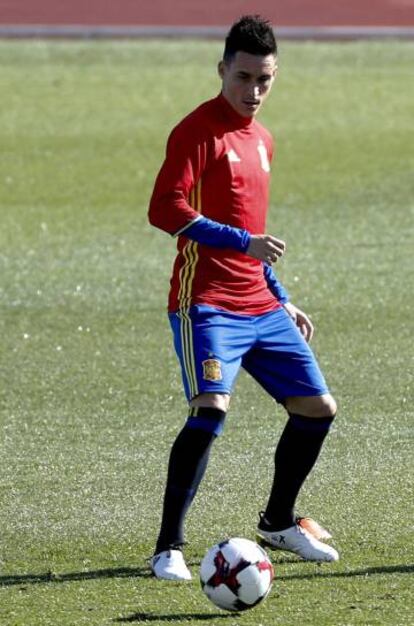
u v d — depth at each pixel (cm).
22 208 6134
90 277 4872
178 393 3472
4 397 3444
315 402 2267
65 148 7406
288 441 2277
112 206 6194
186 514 2397
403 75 9369
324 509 2528
